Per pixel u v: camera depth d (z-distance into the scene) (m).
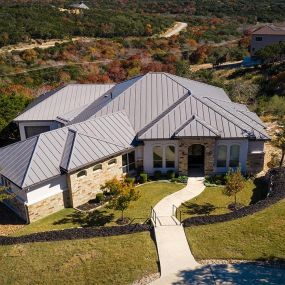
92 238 20.50
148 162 28.67
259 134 28.09
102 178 26.73
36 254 19.55
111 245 19.86
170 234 20.45
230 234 20.08
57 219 24.36
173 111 28.97
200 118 28.33
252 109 42.19
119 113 29.67
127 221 23.42
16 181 23.53
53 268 18.55
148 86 31.66
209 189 26.92
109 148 26.69
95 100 35.88
